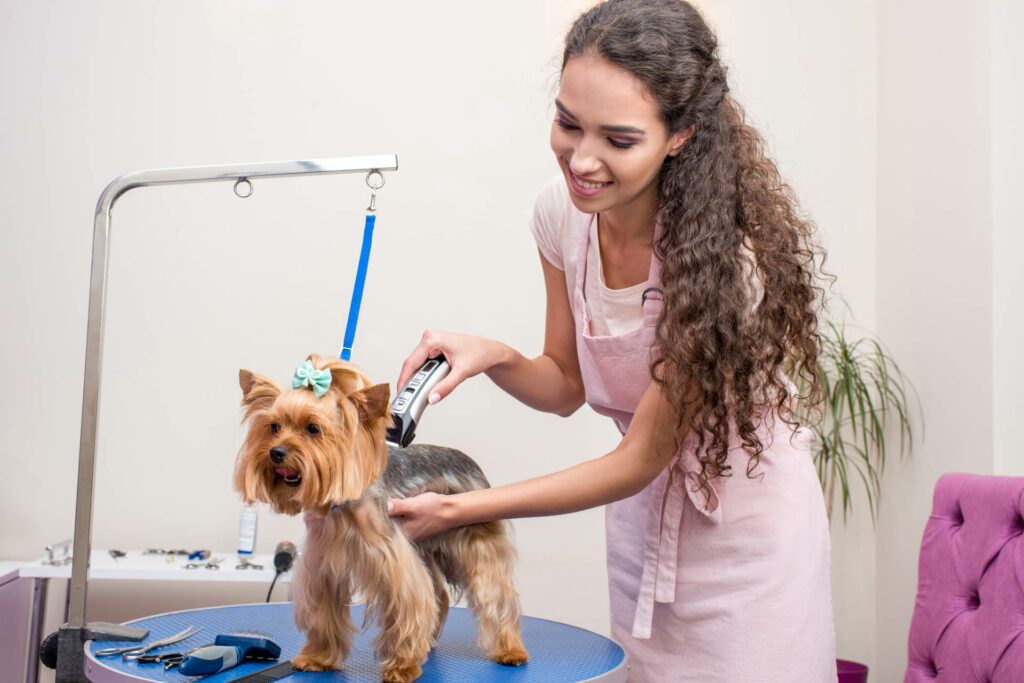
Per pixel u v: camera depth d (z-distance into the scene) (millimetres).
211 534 3264
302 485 1298
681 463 1641
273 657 1449
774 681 1605
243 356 3311
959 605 1706
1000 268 2961
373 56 3424
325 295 3348
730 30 3602
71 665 1523
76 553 1530
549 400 1841
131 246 3293
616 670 1420
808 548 1649
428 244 3395
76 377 3258
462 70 3445
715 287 1420
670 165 1458
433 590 1446
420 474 1559
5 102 3285
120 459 3252
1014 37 2994
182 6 3369
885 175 3561
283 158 3361
